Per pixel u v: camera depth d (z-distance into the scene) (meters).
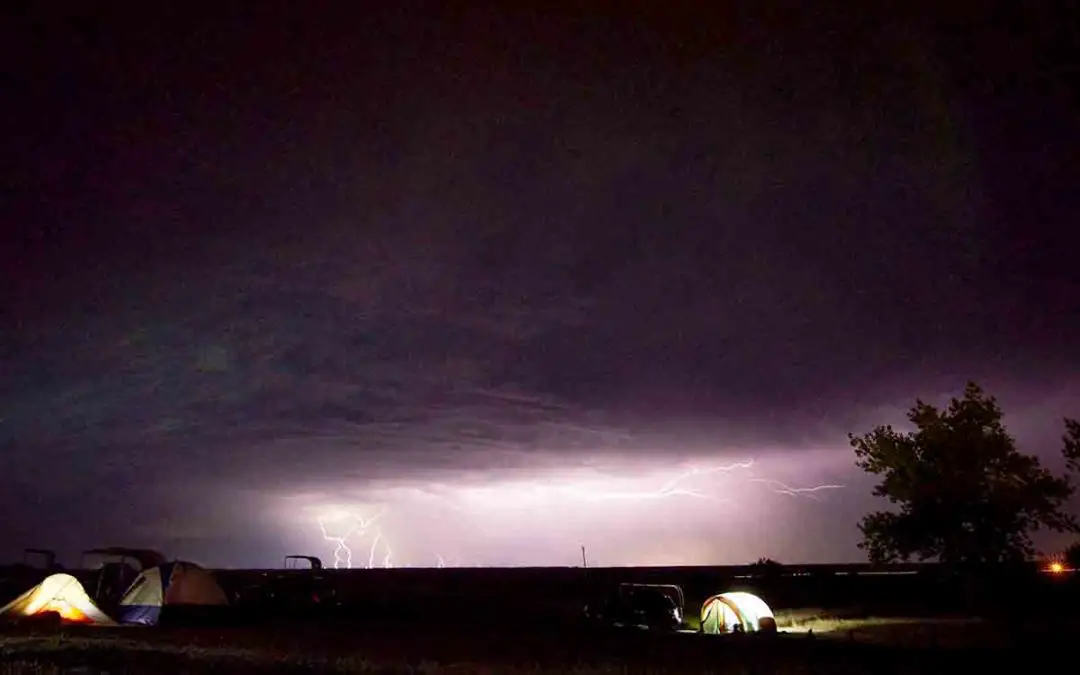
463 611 41.00
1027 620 28.25
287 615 37.66
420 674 18.86
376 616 37.75
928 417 30.64
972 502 29.20
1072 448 24.66
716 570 119.56
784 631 28.78
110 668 19.89
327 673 18.95
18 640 25.91
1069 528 28.66
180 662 20.78
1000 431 30.08
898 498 30.53
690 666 19.27
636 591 32.59
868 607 38.34
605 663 20.11
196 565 36.84
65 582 33.34
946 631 26.44
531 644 24.84
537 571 132.00
